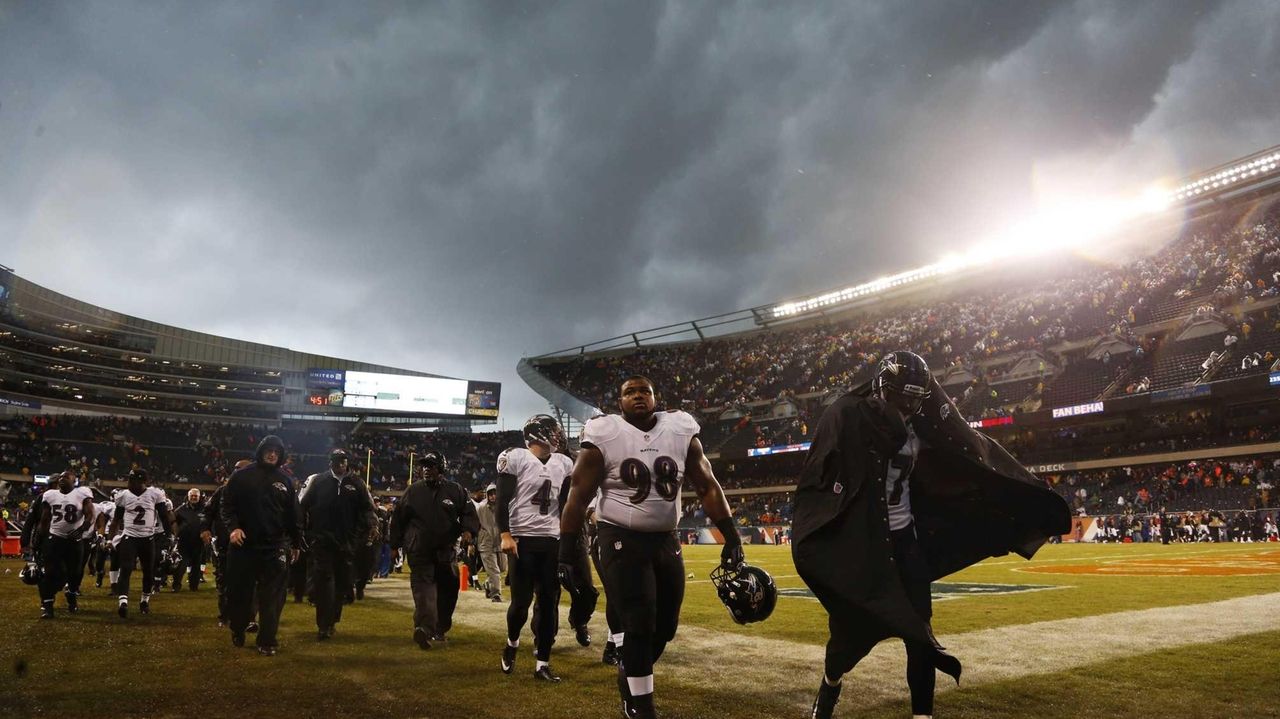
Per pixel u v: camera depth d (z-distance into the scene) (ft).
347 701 14.70
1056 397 133.59
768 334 212.84
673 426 13.61
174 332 242.17
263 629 20.33
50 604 28.12
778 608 29.96
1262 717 13.16
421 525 22.13
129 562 29.48
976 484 13.10
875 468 11.57
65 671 17.51
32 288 209.56
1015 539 13.41
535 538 17.92
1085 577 43.42
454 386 233.14
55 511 28.30
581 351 242.58
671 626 13.64
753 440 170.91
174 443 212.64
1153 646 19.85
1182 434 124.06
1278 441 108.78
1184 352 124.98
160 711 13.78
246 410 248.52
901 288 190.70
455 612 30.73
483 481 218.59
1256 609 26.94
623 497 13.05
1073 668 17.16
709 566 64.85
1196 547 81.61
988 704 14.11
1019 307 159.53
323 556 23.57
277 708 14.10
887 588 10.98
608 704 14.62
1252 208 149.38
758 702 14.67
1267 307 122.11
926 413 12.42
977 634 22.07
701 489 13.69
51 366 222.07
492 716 13.70
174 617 29.07
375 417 240.32
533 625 17.69
